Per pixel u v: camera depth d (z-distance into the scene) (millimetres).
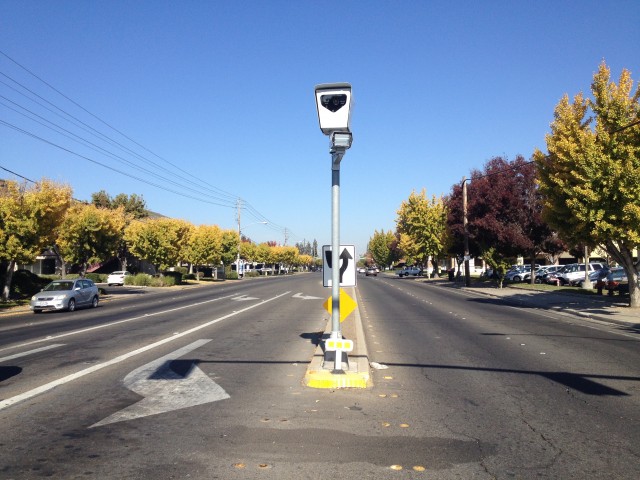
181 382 8898
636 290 21531
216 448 5703
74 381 8961
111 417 6852
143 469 5117
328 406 7410
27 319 21672
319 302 28562
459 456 5477
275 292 38906
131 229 51875
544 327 16453
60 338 14727
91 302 27234
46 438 6023
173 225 50844
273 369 10000
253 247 106188
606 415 6938
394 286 46031
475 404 7500
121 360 10961
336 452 5586
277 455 5500
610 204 18891
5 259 28047
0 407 7324
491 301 27922
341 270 9844
